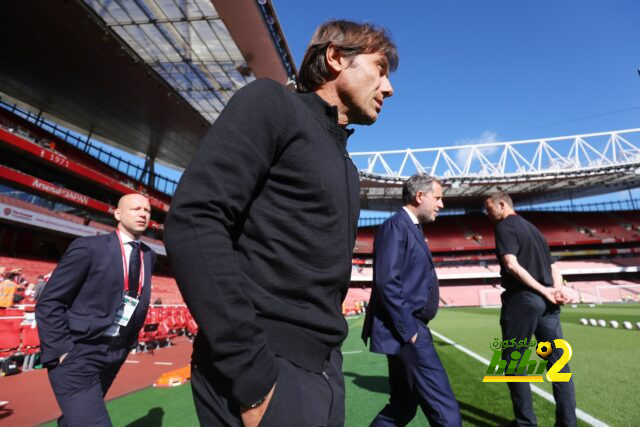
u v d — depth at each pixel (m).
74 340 1.78
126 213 2.12
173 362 6.94
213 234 0.70
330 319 0.86
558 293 2.45
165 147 29.95
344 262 0.91
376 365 5.99
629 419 2.81
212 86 19.66
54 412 3.67
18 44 17.08
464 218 52.91
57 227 17.73
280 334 0.78
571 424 2.36
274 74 18.03
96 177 22.28
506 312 2.73
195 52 16.64
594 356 5.69
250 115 0.79
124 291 1.99
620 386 3.82
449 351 6.91
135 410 3.61
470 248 46.34
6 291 5.88
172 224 0.70
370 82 1.10
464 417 3.07
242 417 0.71
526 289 2.62
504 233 2.74
